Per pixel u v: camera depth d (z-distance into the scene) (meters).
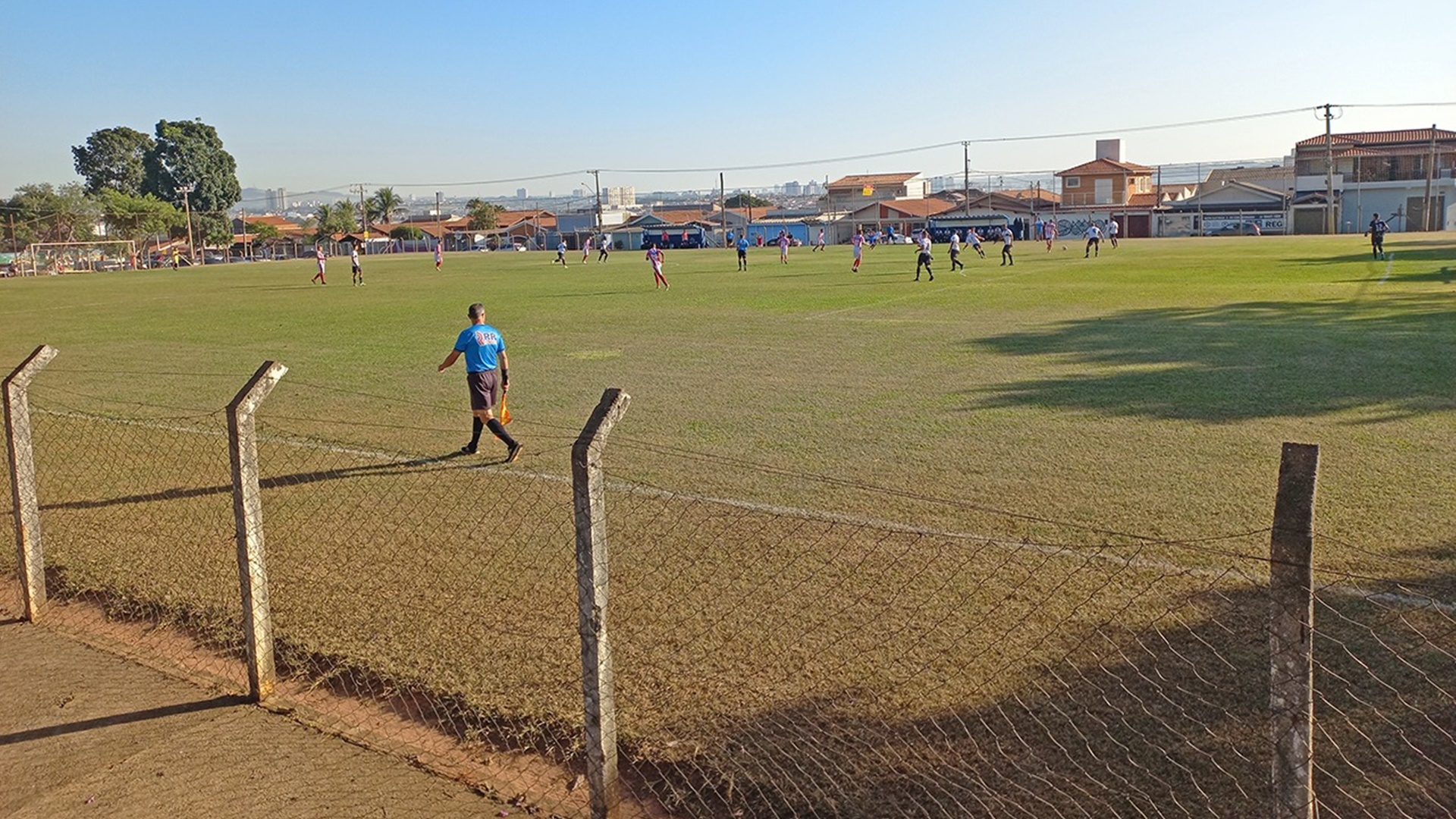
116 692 6.30
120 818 4.97
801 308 28.56
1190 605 6.58
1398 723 5.09
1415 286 29.28
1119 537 7.99
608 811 4.60
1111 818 4.43
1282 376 14.84
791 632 6.46
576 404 14.80
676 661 6.14
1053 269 43.12
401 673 6.21
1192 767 4.77
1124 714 5.27
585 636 4.48
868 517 8.73
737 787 4.87
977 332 21.53
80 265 88.00
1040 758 4.93
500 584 7.53
